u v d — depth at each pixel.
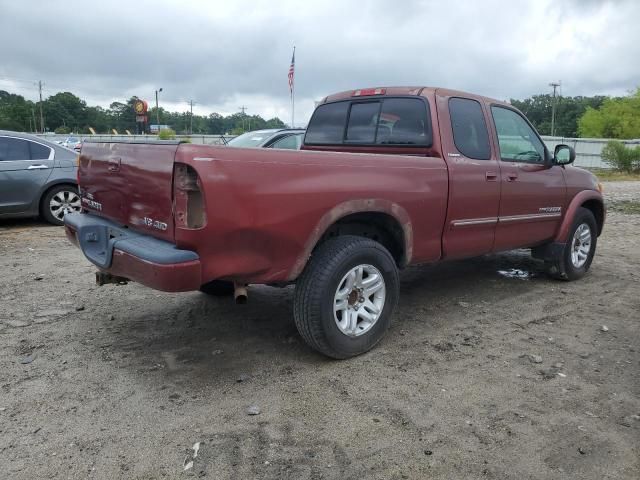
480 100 5.19
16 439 3.02
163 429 3.14
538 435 3.12
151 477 2.73
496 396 3.56
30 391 3.55
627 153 29.72
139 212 3.62
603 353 4.29
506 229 5.43
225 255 3.39
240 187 3.31
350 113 5.41
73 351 4.18
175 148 3.21
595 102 103.12
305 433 3.11
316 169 3.72
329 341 3.87
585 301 5.66
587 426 3.22
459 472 2.79
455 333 4.66
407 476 2.75
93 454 2.90
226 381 3.72
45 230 9.09
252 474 2.75
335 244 3.92
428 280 6.38
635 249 8.54
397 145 4.93
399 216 4.26
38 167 9.22
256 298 5.51
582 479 2.75
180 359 4.06
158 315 4.98
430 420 3.26
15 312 5.01
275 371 3.88
